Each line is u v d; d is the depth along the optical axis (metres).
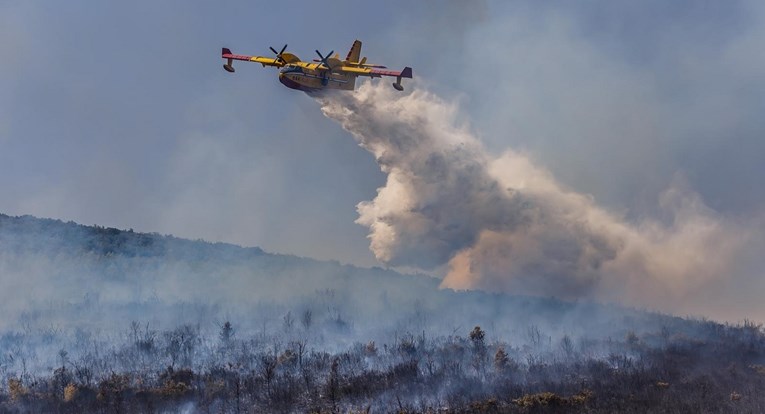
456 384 44.72
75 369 49.47
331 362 50.75
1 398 43.84
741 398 40.75
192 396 43.41
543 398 40.66
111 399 42.72
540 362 51.19
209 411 41.31
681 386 44.16
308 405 41.94
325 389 44.16
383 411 40.19
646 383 44.91
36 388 45.53
